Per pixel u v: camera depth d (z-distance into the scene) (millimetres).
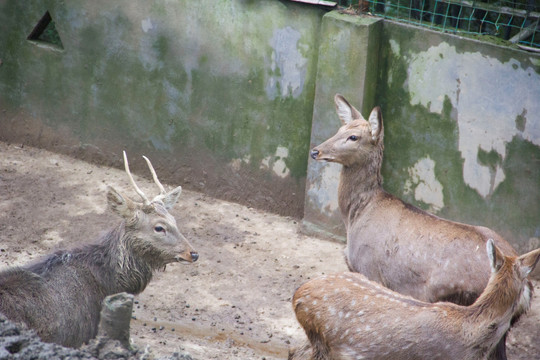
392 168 12617
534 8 11805
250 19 12992
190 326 10375
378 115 9656
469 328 7406
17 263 11352
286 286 11562
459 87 11641
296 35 12719
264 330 10469
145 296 11016
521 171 11477
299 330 10523
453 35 11500
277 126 13367
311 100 12945
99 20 14188
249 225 13344
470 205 12070
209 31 13398
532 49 11016
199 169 14297
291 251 12570
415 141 12273
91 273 8195
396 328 7535
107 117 14742
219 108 13758
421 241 9164
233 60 13375
